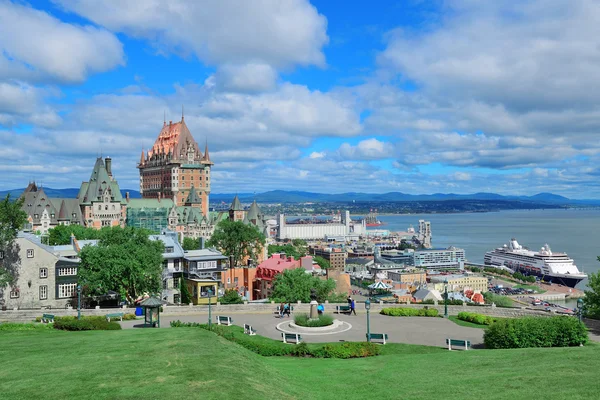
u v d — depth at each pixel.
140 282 81.19
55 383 26.95
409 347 47.28
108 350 34.59
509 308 64.06
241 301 91.31
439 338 51.84
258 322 60.62
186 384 26.38
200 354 32.94
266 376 30.84
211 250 115.38
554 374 31.12
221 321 60.31
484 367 34.91
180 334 41.12
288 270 98.19
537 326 44.44
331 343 44.72
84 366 30.22
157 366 29.81
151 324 56.69
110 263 79.06
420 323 59.81
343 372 35.78
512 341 44.09
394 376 33.84
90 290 82.25
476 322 59.91
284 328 56.38
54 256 84.12
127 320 62.19
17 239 81.25
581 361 34.09
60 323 52.56
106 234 90.75
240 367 30.97
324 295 95.81
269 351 43.84
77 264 86.19
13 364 31.20
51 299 83.69
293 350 43.53
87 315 64.25
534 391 28.05
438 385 30.81
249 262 163.50
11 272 80.50
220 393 25.20
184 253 109.94
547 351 38.75
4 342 39.78
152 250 85.88
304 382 32.78
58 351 34.91
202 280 98.56
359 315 65.38
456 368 35.25
